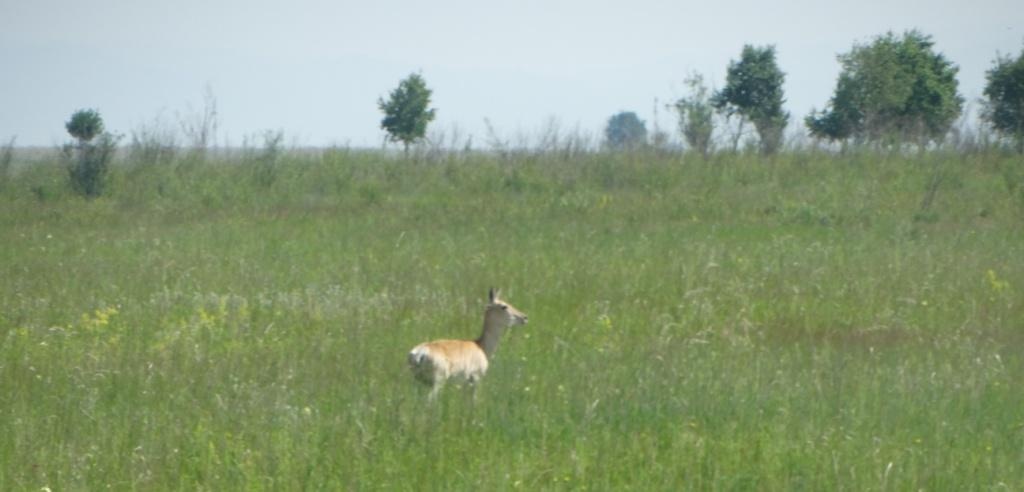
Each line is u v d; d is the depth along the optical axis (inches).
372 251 2896.2
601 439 1400.1
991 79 6058.1
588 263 2684.5
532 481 1267.2
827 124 6225.4
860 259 2746.1
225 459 1300.4
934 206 3855.8
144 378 1663.4
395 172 4803.2
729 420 1498.5
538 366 1798.7
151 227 3558.1
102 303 2199.8
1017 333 2149.4
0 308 2193.7
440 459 1307.8
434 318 2133.4
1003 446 1423.5
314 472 1267.2
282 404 1503.4
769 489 1253.7
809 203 3850.9
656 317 2153.1
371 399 1549.0
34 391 1609.3
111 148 4618.6
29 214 3996.1
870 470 1306.6
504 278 2501.2
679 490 1244.5
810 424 1459.2
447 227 3454.7
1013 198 3981.3
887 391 1654.8
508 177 4608.8
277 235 3280.0
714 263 2578.7
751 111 6043.3
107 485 1246.9
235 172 4731.8
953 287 2444.6
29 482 1248.2
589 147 5064.0
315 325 2065.7
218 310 2119.8
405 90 7022.6
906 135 5433.1
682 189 4288.9
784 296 2372.0
